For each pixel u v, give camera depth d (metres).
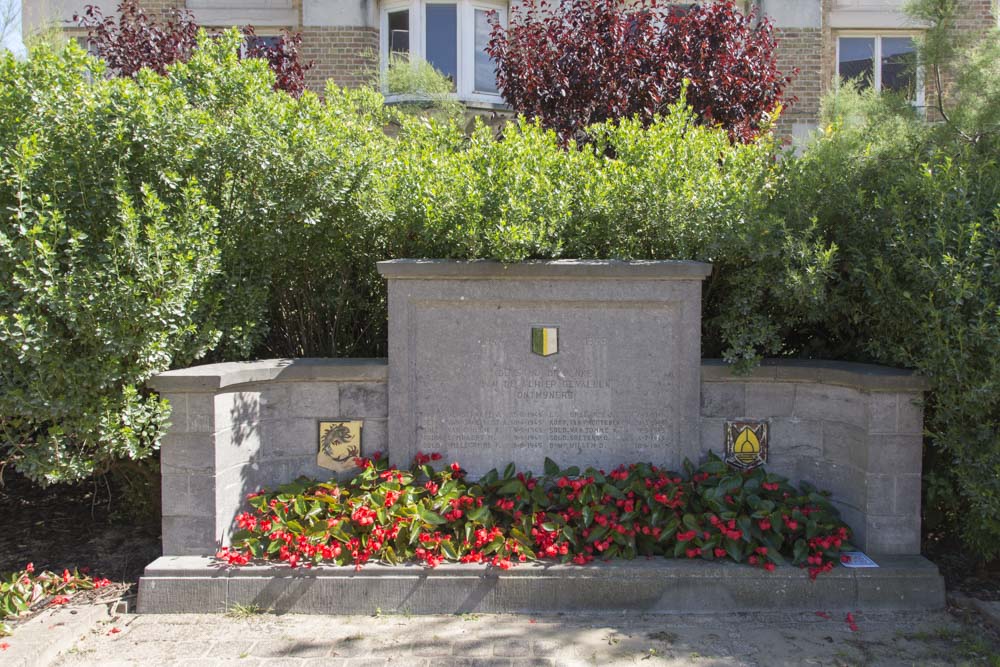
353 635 3.89
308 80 11.12
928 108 5.71
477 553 4.27
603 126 5.59
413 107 9.20
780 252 4.50
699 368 4.64
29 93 4.31
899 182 4.49
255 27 11.20
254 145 4.55
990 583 4.39
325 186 4.72
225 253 4.79
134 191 4.51
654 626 3.97
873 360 4.87
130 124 4.39
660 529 4.33
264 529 4.30
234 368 4.44
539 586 4.12
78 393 4.16
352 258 5.37
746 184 4.88
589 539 4.26
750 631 3.90
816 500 4.43
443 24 11.23
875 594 4.10
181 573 4.16
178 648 3.78
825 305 4.59
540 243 4.56
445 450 4.70
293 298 5.49
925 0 5.39
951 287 3.93
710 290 5.12
